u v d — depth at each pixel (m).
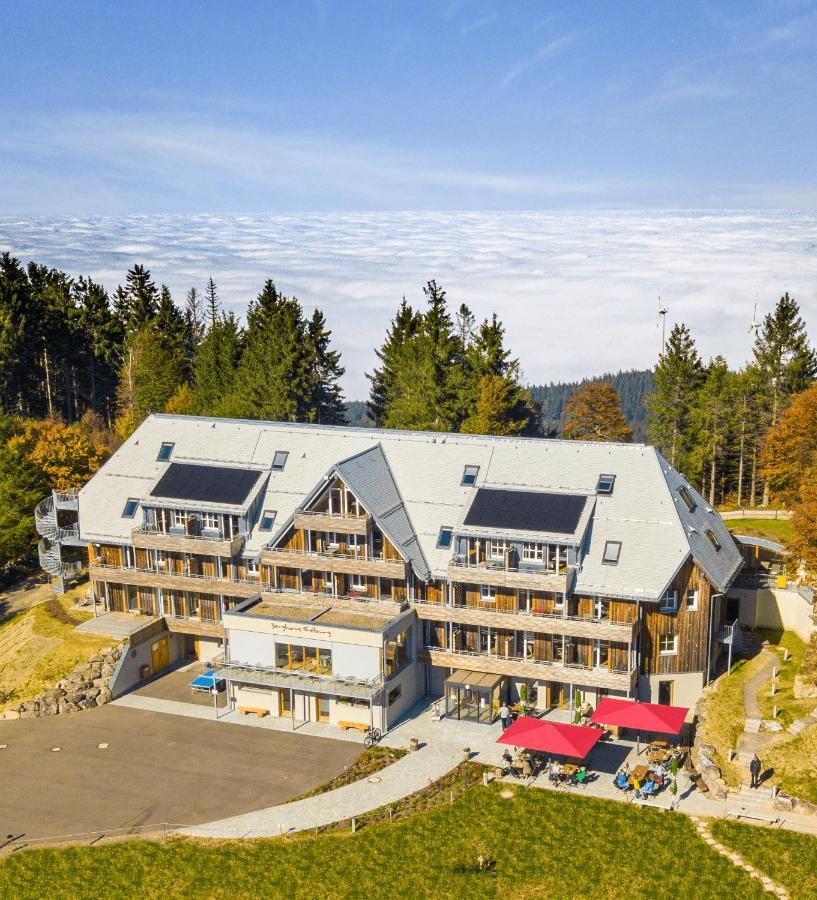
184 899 45.28
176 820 51.62
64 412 156.00
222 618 66.25
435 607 64.38
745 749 55.06
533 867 46.78
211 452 76.19
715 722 58.16
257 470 73.19
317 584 68.31
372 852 48.41
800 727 55.66
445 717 63.62
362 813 51.91
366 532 64.19
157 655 73.00
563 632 60.41
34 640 72.56
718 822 49.56
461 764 57.03
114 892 45.94
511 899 44.56
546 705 63.84
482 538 63.03
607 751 58.44
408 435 73.31
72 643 71.31
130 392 141.88
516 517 63.16
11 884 46.72
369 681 60.75
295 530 67.50
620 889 44.84
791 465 86.00
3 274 143.25
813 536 65.25
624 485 64.81
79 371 158.38
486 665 63.66
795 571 71.00
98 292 164.50
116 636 71.38
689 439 114.25
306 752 59.25
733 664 66.00
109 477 77.25
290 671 63.09
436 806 52.44
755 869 45.62
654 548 61.25
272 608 67.38
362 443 73.69
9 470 94.25
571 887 45.16
